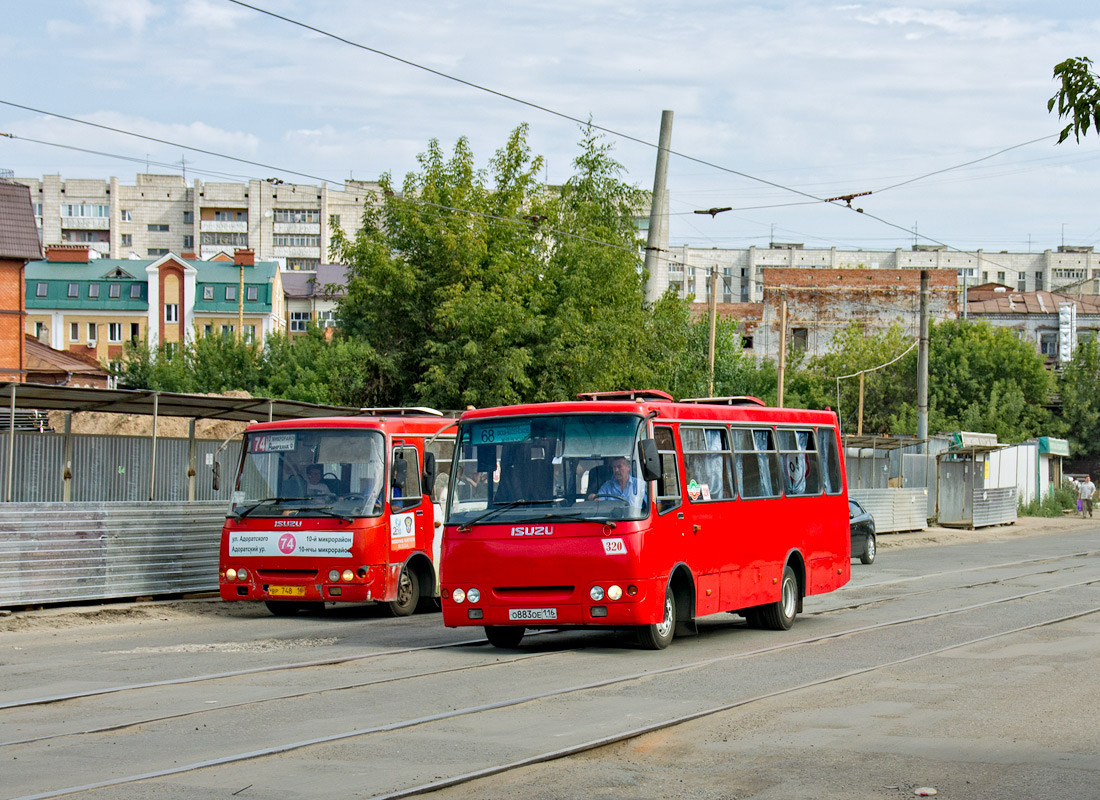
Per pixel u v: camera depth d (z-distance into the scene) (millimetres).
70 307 93875
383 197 34938
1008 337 73625
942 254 146375
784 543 16547
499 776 7434
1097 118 9062
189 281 94375
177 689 10562
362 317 34344
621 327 32375
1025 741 8570
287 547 16906
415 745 8250
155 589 18953
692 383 41594
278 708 9625
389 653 13203
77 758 7773
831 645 14195
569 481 13281
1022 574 25281
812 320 91938
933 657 13055
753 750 8242
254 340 68188
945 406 71625
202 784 7086
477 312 30906
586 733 8688
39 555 17078
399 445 17609
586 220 35656
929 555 32312
